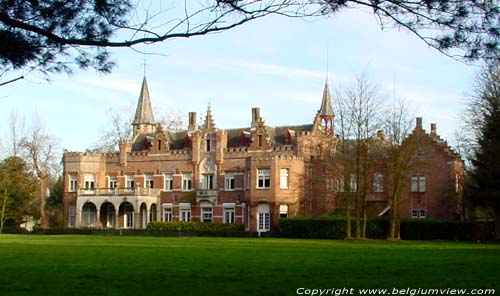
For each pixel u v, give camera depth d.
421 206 70.44
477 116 61.09
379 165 62.66
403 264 25.22
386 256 30.59
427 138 69.94
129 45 13.19
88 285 17.95
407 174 63.19
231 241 51.69
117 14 12.98
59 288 17.27
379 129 60.28
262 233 70.00
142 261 26.59
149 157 83.75
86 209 84.50
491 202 56.75
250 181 74.00
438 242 54.09
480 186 57.09
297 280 19.06
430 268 23.19
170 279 19.41
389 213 64.06
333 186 68.56
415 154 65.88
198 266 24.08
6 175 83.44
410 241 56.41
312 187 71.19
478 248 40.50
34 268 23.16
